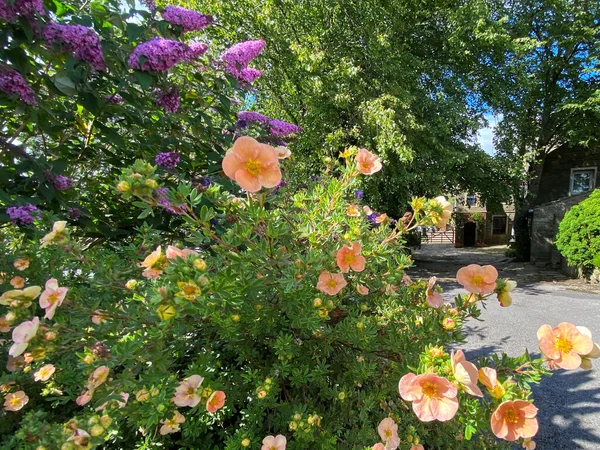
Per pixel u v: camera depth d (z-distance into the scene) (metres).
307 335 1.39
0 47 1.45
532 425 0.87
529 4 10.59
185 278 0.87
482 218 18.72
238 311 1.16
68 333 1.06
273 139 2.47
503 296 1.26
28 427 0.95
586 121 11.09
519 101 10.50
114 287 1.18
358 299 1.67
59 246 1.22
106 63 1.69
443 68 9.61
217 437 1.42
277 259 1.17
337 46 7.73
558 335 1.00
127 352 0.95
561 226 7.53
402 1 8.37
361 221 1.64
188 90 2.32
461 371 0.86
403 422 1.36
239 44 2.30
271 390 1.23
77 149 2.07
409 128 7.41
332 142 6.87
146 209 1.02
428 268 10.00
